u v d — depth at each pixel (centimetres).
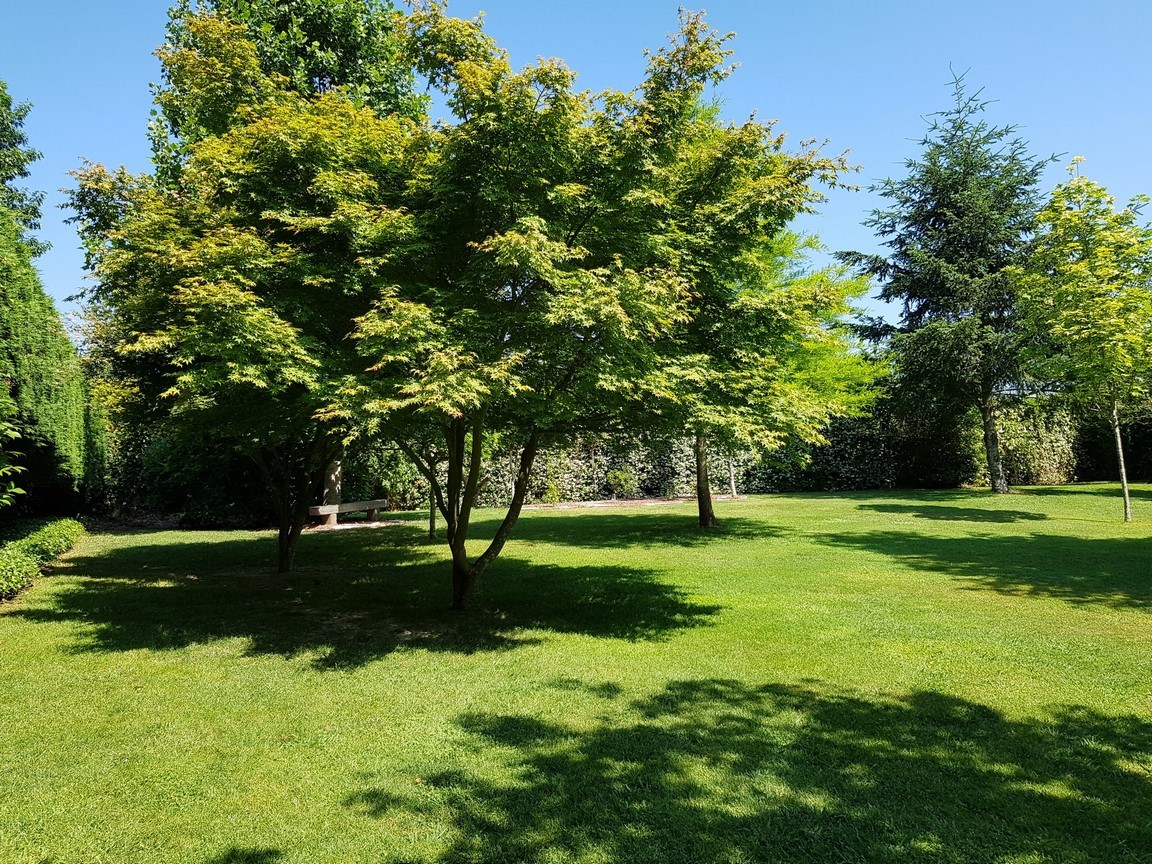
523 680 491
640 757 359
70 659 555
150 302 586
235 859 273
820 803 309
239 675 511
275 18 1284
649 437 719
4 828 295
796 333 681
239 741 387
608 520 1605
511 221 568
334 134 586
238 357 491
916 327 2202
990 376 1934
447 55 588
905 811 301
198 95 700
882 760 351
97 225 754
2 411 717
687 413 601
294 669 526
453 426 733
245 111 607
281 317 571
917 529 1310
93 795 324
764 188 608
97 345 1505
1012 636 574
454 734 394
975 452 2284
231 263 525
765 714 417
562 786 329
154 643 606
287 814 307
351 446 926
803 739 378
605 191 607
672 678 490
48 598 809
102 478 1634
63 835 289
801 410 634
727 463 2275
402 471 1892
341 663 541
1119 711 412
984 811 300
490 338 543
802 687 465
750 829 289
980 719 404
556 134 571
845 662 516
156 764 357
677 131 644
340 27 1349
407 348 486
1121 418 1905
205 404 684
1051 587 766
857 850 272
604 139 600
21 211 1831
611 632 624
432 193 593
